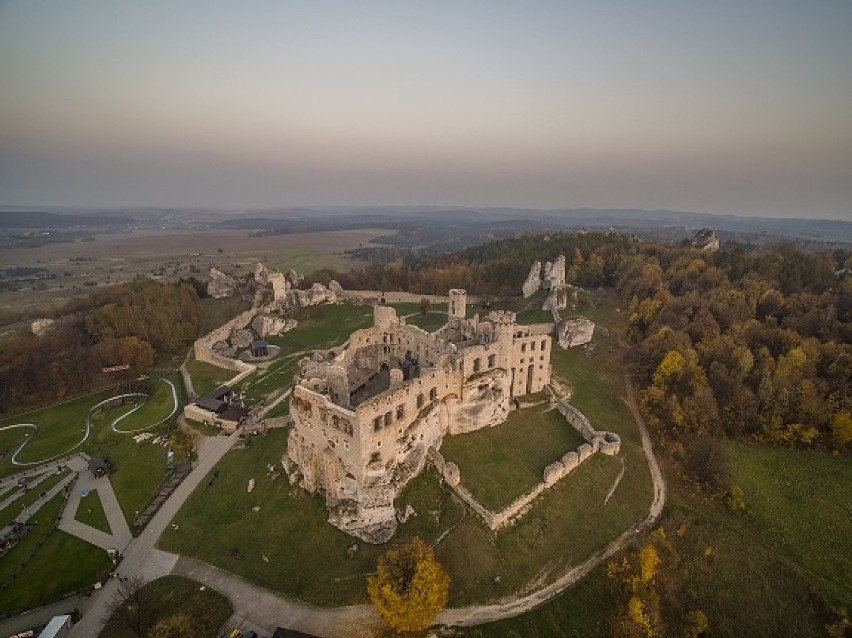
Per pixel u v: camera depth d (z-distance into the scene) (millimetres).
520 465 85625
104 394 127312
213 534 73812
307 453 78000
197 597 63500
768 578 73875
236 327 161250
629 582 69062
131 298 176500
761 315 136625
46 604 63656
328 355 105938
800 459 96750
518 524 75000
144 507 81062
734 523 82500
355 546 69938
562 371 118938
